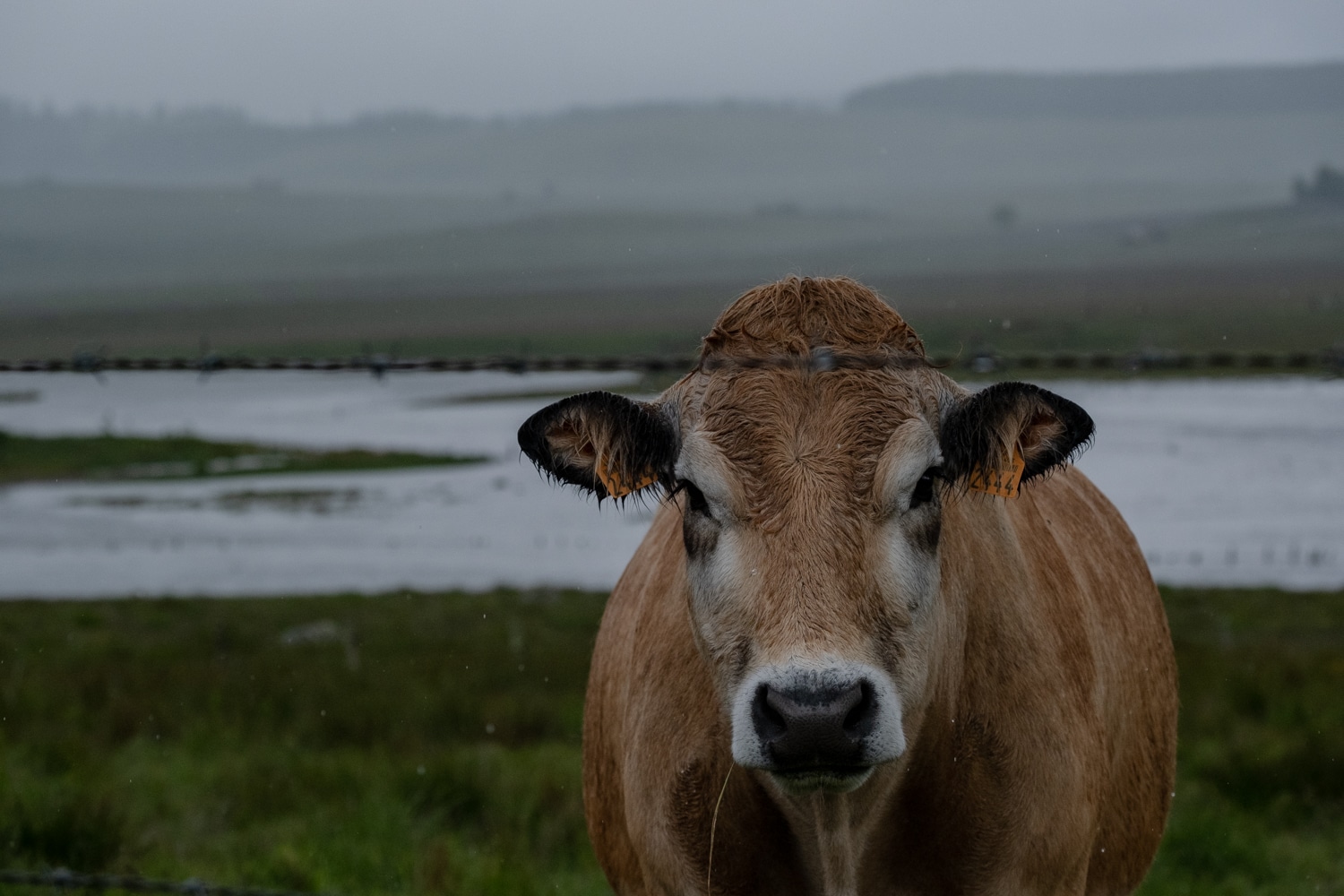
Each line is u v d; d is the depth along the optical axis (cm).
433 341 17088
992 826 414
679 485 391
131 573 2642
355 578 2520
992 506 446
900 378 390
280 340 19662
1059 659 439
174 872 780
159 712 1305
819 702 336
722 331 407
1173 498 3334
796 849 414
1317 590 2177
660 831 427
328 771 1033
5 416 7819
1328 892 775
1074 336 10806
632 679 453
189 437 5644
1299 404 5969
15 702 1330
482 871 771
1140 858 525
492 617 1986
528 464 4547
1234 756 1020
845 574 358
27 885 711
